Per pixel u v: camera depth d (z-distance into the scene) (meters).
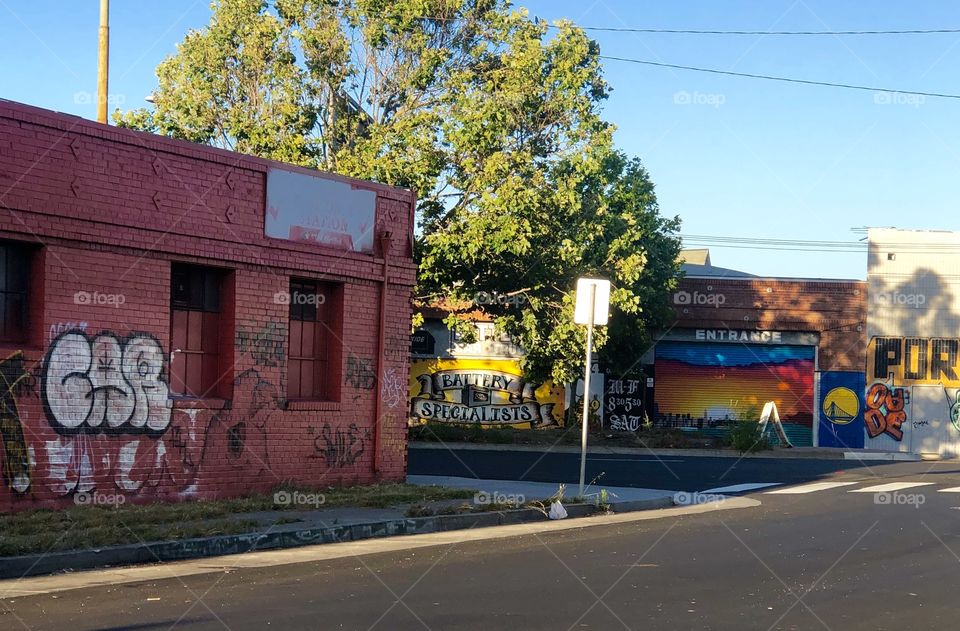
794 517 15.95
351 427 17.44
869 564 11.36
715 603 9.16
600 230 31.33
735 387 41.06
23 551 10.54
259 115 29.14
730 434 36.84
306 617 8.35
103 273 13.95
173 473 14.76
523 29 29.06
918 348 40.03
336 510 14.48
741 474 24.58
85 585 9.74
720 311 40.84
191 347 15.46
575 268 30.98
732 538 13.43
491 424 40.53
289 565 11.05
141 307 14.39
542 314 31.14
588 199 31.56
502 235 26.44
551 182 28.78
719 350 41.22
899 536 13.67
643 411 41.34
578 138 28.70
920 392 39.94
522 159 27.38
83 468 13.71
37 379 13.23
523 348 34.03
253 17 29.08
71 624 8.03
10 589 9.51
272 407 16.14
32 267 13.45
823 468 27.39
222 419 15.43
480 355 40.69
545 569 10.87
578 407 40.38
